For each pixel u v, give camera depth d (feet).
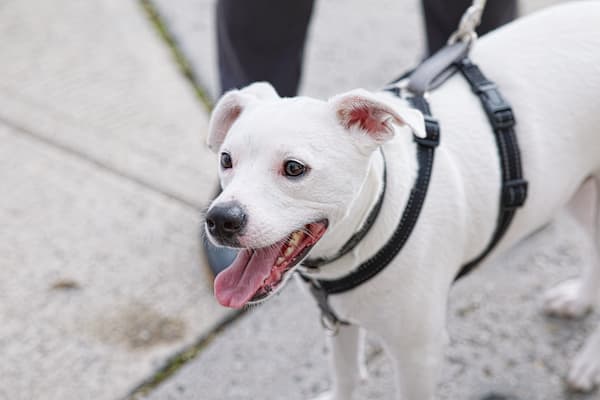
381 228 3.04
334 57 5.93
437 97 3.30
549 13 3.48
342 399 3.83
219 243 2.84
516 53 3.38
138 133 5.32
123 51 6.02
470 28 3.45
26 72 5.86
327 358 4.11
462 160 3.23
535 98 3.31
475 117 3.27
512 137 3.26
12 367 4.09
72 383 4.03
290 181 2.82
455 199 3.17
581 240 4.59
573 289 4.23
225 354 4.15
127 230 4.74
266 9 4.27
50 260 4.59
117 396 3.99
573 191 3.55
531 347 4.11
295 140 2.81
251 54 4.48
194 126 5.36
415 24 6.22
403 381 3.42
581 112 3.34
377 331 3.28
